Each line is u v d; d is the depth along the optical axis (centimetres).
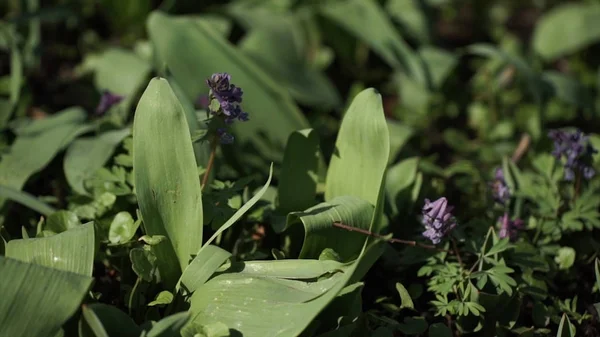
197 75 135
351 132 117
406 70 150
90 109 146
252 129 134
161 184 112
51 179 130
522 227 120
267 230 121
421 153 148
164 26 137
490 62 156
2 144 129
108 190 118
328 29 157
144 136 111
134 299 113
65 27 160
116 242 114
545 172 126
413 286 119
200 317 109
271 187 123
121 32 161
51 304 105
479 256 116
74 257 110
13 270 105
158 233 113
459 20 181
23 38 147
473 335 117
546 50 158
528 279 118
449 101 154
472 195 129
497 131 147
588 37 156
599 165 133
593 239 123
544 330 116
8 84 140
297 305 108
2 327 105
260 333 108
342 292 110
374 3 153
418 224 124
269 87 137
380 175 116
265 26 152
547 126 151
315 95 146
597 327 118
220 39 137
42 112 142
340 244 115
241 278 110
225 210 116
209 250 112
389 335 113
